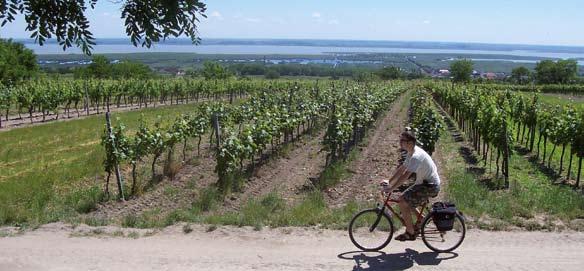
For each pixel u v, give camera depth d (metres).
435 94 44.47
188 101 45.72
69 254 7.53
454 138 22.55
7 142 19.92
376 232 8.27
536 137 22.25
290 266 6.92
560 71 98.00
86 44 4.66
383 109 28.75
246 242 8.02
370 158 17.11
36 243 8.08
